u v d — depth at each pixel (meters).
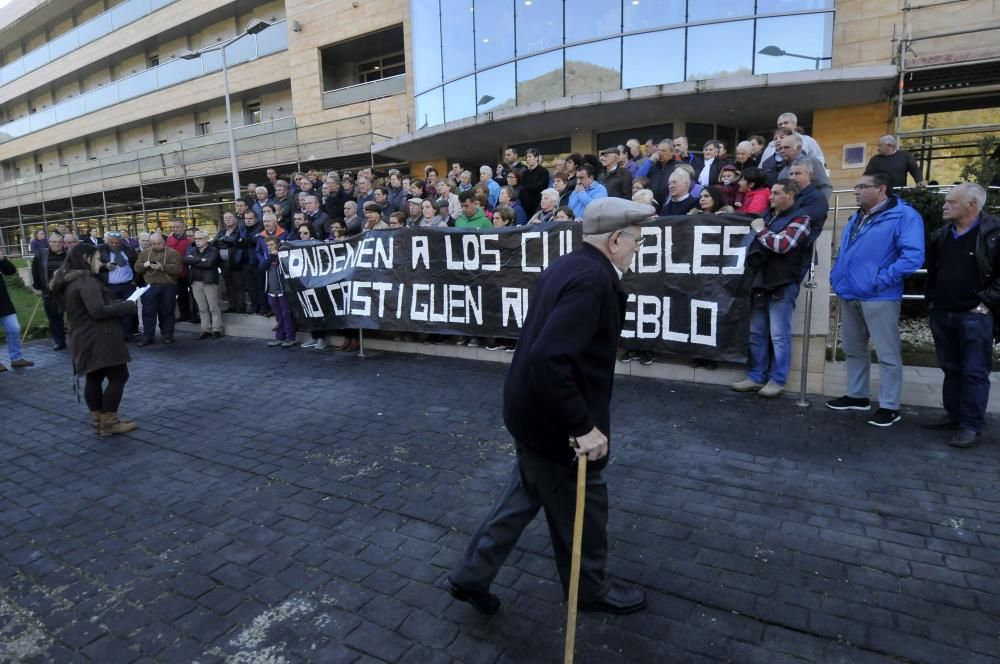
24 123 33.62
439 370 6.77
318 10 19.52
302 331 8.48
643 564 2.94
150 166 22.83
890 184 4.42
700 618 2.56
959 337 4.17
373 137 17.38
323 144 18.38
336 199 10.05
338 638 2.53
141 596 2.89
